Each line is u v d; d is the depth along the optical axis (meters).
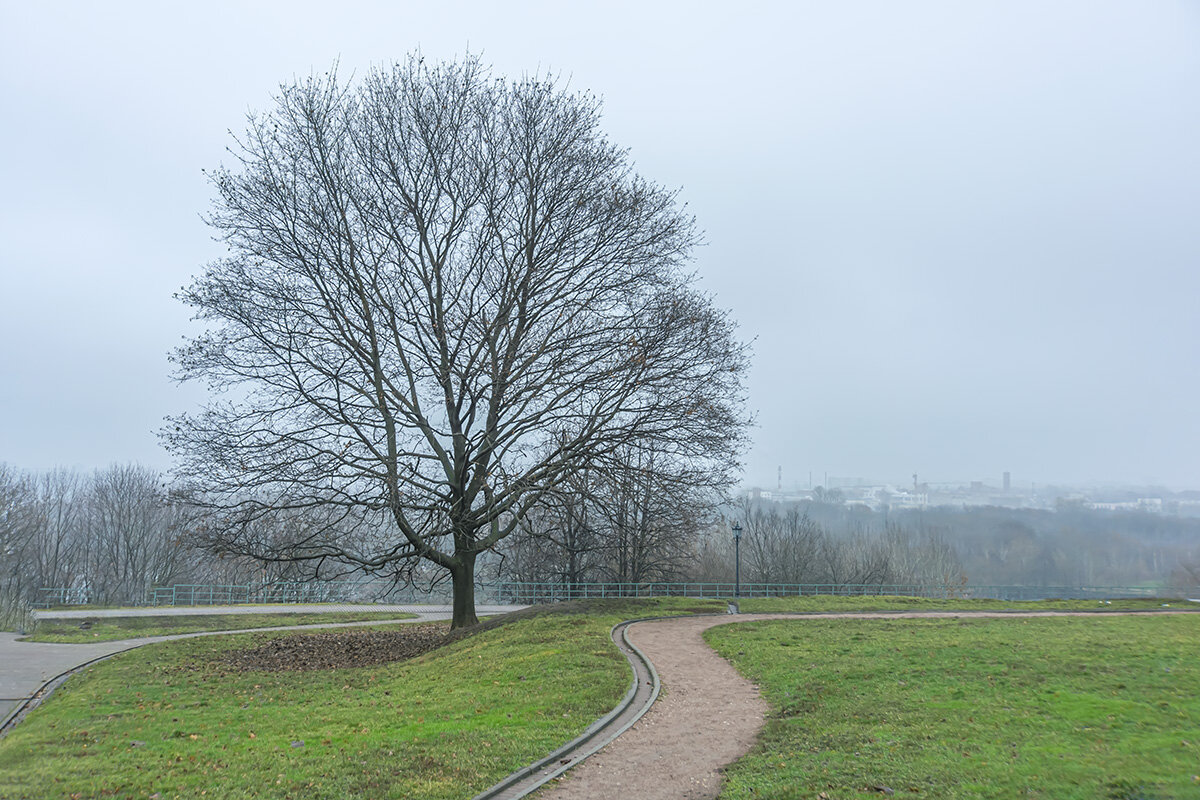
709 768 12.37
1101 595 71.19
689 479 30.55
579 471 29.84
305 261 28.00
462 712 16.16
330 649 30.41
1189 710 13.64
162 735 15.52
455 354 28.95
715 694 17.61
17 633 37.69
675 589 54.50
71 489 75.06
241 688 21.52
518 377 28.25
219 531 27.16
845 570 70.06
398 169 29.94
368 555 30.66
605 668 19.48
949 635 24.95
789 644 23.59
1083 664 18.47
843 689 16.95
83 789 11.67
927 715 14.38
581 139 31.08
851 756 12.23
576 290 30.70
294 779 11.86
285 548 28.36
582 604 33.69
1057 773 10.43
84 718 17.50
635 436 29.36
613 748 13.47
